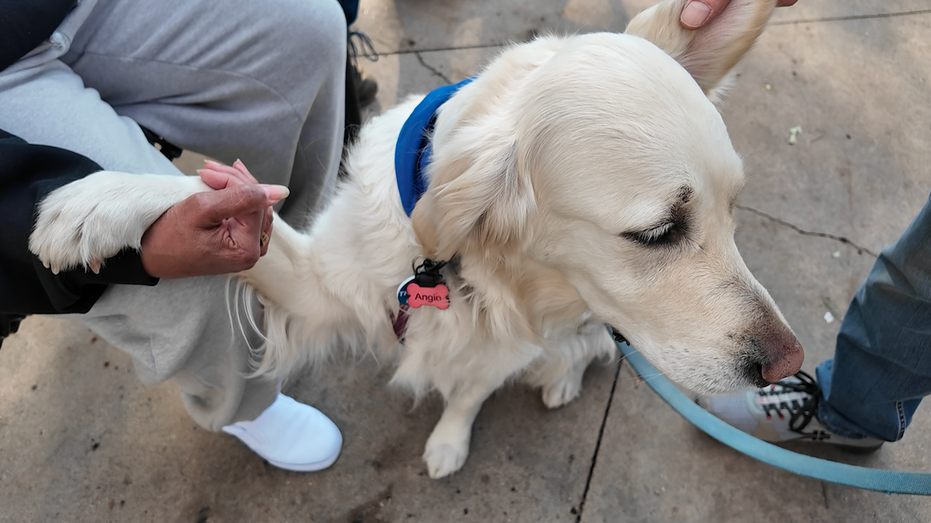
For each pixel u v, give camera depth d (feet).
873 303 2.14
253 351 2.25
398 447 2.74
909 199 3.26
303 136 2.51
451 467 2.64
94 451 2.71
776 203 3.26
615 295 1.87
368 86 3.57
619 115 1.67
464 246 1.89
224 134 2.26
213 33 2.04
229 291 2.04
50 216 1.49
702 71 2.03
